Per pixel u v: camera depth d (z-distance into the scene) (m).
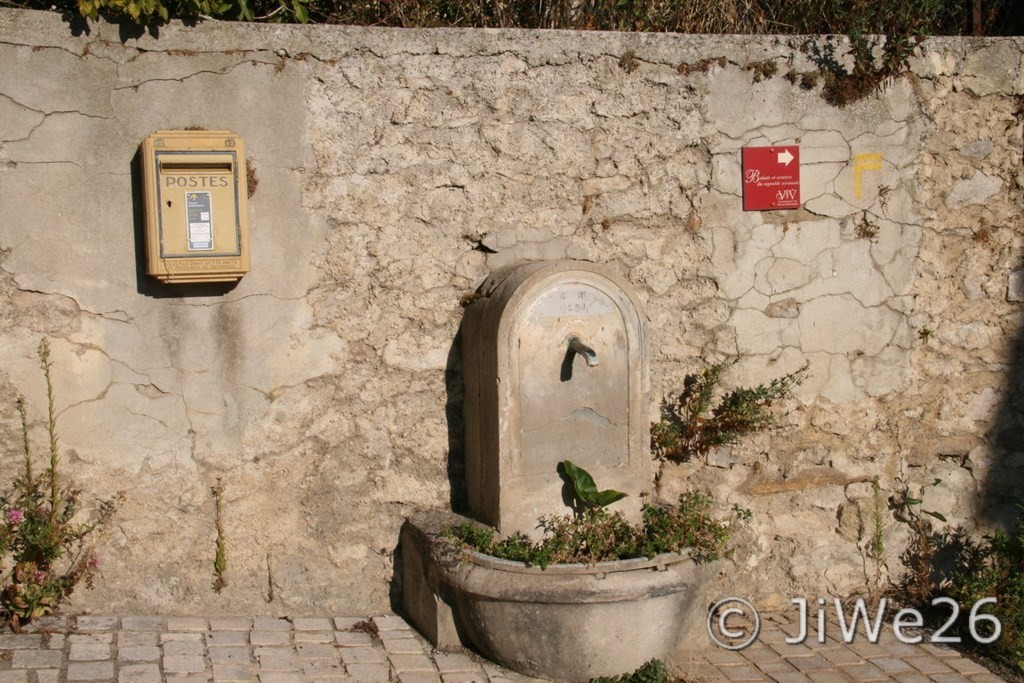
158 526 4.76
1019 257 5.62
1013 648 5.02
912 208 5.47
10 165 4.43
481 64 4.94
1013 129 5.55
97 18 4.47
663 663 4.58
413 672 4.49
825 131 5.34
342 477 4.95
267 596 4.91
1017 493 5.73
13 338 4.50
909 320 5.52
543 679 4.53
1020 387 5.68
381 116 4.84
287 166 4.75
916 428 5.59
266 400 4.82
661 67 5.14
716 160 5.24
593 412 4.80
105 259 4.56
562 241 5.11
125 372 4.64
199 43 4.60
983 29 6.37
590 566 4.42
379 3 5.47
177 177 4.49
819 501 5.52
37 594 4.51
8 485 4.58
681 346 5.30
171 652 4.43
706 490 5.34
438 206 4.95
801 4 5.81
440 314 5.00
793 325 5.39
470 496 5.01
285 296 4.80
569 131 5.07
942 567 5.67
